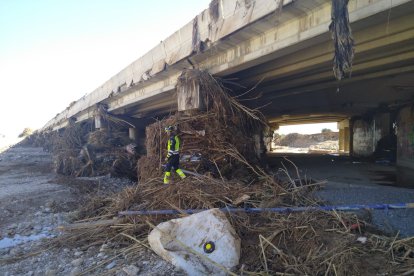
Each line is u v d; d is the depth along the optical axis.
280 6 6.98
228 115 10.66
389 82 12.75
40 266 5.89
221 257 5.29
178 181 8.85
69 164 19.67
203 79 10.59
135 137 24.28
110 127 22.92
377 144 21.98
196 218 5.88
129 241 6.65
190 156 10.03
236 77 11.88
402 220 5.99
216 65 10.90
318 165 18.36
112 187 14.51
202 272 5.07
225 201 7.32
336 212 6.23
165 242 5.64
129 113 23.83
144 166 11.23
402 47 8.09
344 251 5.00
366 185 9.80
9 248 6.99
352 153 28.12
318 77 11.27
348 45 5.75
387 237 5.40
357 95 15.98
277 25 8.05
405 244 5.02
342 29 5.85
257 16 7.70
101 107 22.58
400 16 6.34
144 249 6.11
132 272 5.16
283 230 5.88
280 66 10.12
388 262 4.70
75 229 7.48
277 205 7.02
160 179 9.56
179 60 11.58
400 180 11.55
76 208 10.45
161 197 7.81
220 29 9.14
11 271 5.73
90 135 21.95
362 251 5.04
